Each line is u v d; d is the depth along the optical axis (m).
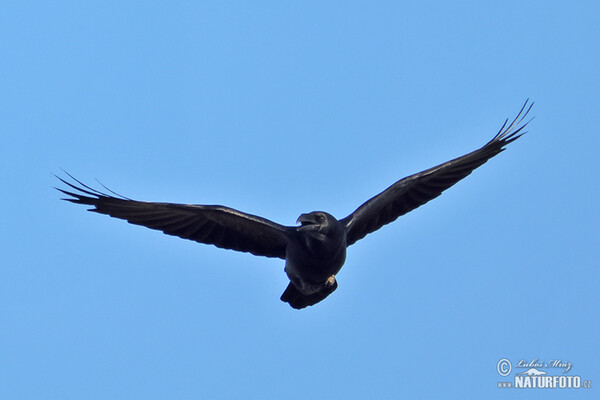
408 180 19.39
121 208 19.23
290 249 18.98
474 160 19.59
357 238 19.48
